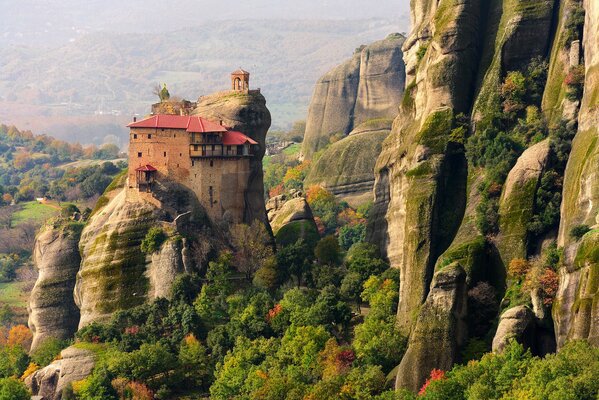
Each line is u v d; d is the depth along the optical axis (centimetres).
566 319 18225
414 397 17925
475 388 16712
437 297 19512
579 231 18675
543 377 16250
